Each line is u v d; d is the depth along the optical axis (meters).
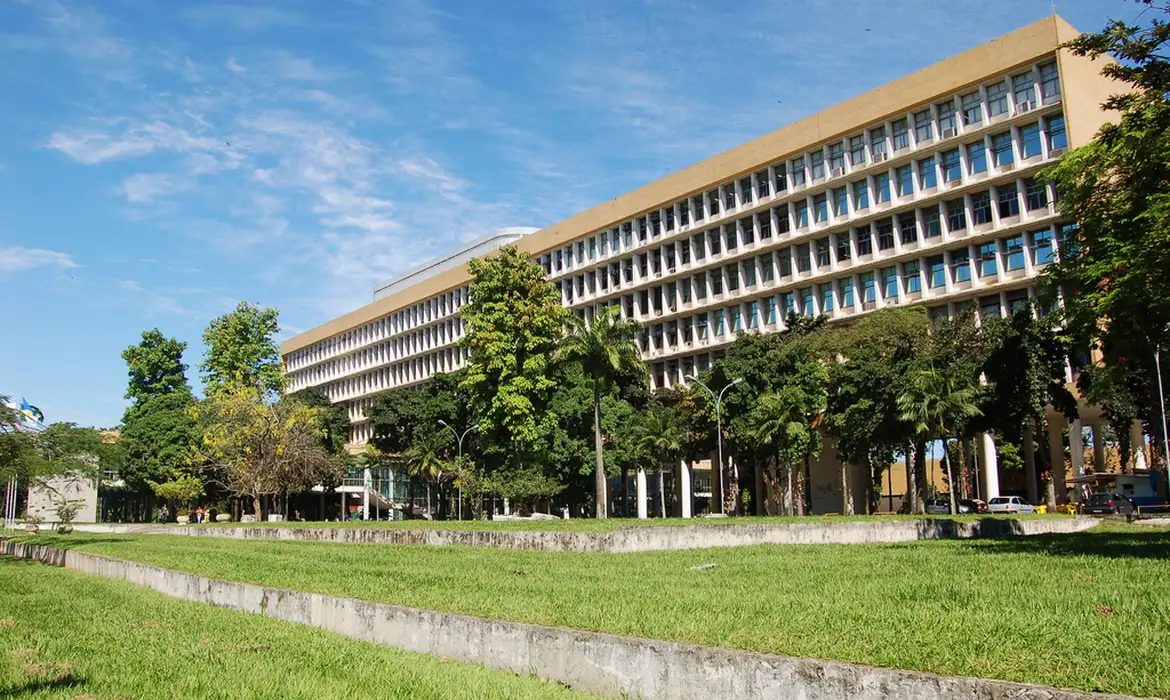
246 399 54.16
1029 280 43.44
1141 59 17.44
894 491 79.62
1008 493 64.56
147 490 72.06
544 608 9.70
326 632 10.67
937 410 38.66
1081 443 45.22
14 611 12.74
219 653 9.06
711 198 62.25
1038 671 5.88
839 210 53.53
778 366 46.28
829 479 59.66
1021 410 39.28
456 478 59.19
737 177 59.88
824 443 59.38
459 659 8.94
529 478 48.16
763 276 58.31
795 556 17.66
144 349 77.69
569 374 52.91
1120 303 17.73
